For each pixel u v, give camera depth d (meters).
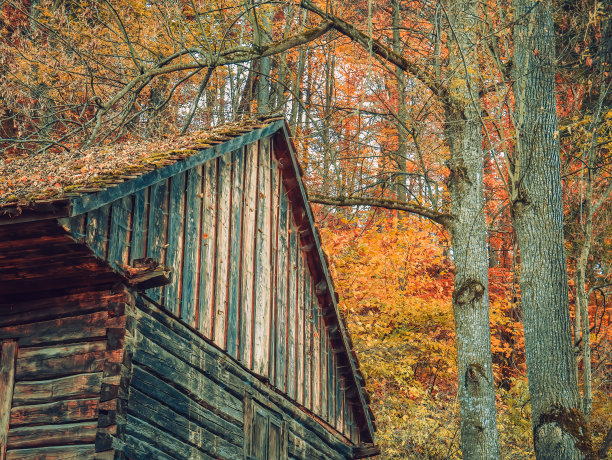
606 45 13.37
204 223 9.04
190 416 8.30
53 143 11.30
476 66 12.36
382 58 14.14
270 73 23.08
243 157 10.31
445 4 12.74
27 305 7.41
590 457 10.25
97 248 6.63
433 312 18.56
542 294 11.04
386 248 18.73
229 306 9.42
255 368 9.96
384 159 20.84
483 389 12.03
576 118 13.47
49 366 7.11
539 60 11.73
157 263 7.11
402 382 17.36
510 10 12.22
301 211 11.69
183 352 8.28
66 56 14.22
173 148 8.75
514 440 18.17
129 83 11.48
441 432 16.53
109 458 6.58
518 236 11.46
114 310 7.09
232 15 16.19
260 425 10.03
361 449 13.56
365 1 16.45
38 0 16.83
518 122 11.68
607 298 20.30
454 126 12.98
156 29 15.74
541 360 10.87
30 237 6.23
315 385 12.00
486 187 23.66
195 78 20.11
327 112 20.55
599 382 19.66
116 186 6.70
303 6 12.91
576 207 18.42
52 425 6.91
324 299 12.41
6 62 14.39
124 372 6.97
